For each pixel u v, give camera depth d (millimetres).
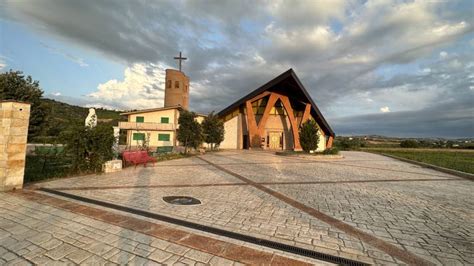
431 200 5703
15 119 5277
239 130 27344
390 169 11969
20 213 3857
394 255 2877
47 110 12750
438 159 18062
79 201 4621
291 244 3041
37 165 8469
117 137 9461
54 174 7148
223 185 6699
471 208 5051
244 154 19219
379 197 5875
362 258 2760
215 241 3025
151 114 29156
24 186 5711
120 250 2729
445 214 4602
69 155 7695
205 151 20547
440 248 3123
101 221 3594
